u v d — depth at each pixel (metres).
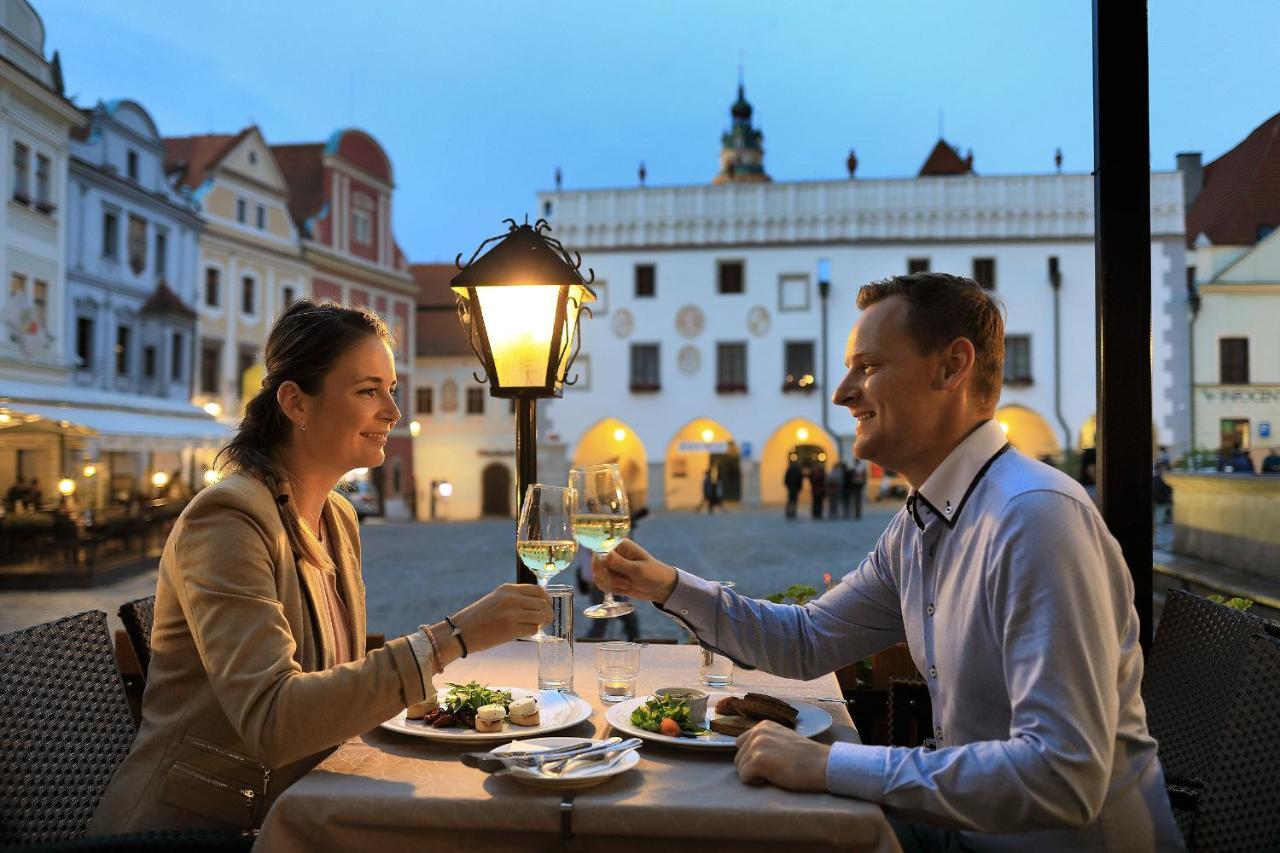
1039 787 1.50
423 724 1.96
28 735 1.93
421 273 43.72
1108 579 1.68
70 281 23.47
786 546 18.39
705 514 32.19
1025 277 33.94
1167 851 1.71
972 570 1.74
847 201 34.72
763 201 35.00
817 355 34.78
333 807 1.58
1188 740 2.16
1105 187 2.59
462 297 2.69
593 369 35.44
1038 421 34.28
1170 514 7.30
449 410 40.72
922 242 34.50
